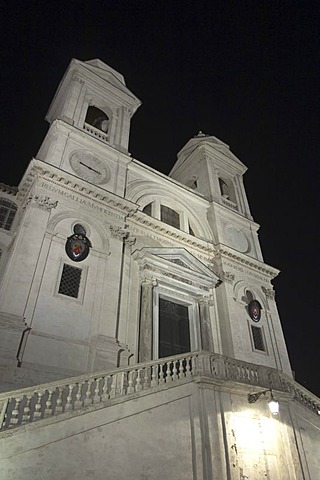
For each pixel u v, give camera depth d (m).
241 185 26.12
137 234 16.14
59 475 6.18
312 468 10.09
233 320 16.52
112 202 15.25
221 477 8.07
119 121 20.33
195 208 20.91
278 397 10.82
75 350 10.84
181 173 27.45
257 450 9.33
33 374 9.52
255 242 22.30
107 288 12.89
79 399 7.35
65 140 16.06
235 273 18.88
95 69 21.17
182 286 15.84
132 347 12.65
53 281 11.77
